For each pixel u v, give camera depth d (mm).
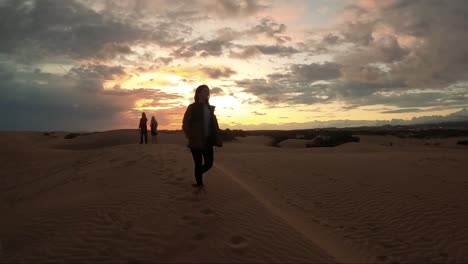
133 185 8578
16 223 6914
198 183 7840
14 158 23219
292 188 10211
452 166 14094
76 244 5598
